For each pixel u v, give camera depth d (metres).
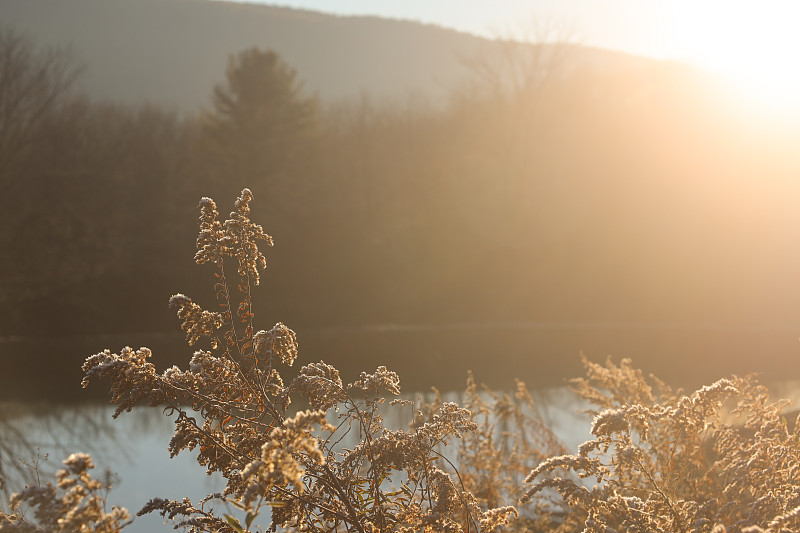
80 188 41.16
